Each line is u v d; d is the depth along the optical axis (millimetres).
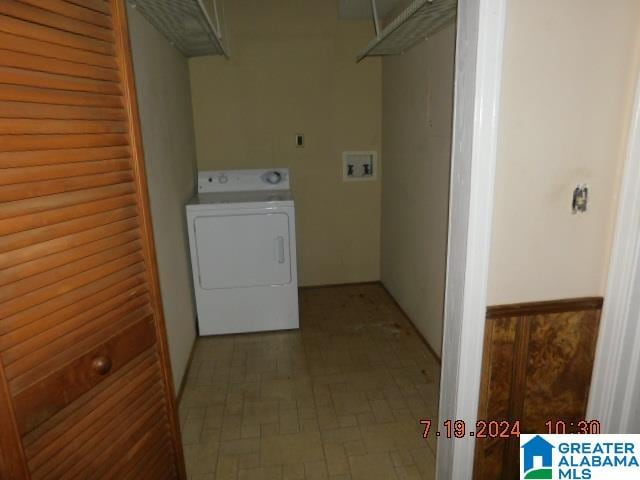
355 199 3670
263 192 3283
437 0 1707
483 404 1397
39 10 888
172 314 2305
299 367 2566
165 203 2303
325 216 3674
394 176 3270
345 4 2994
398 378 2432
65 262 988
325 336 2941
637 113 1172
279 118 3416
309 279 3805
